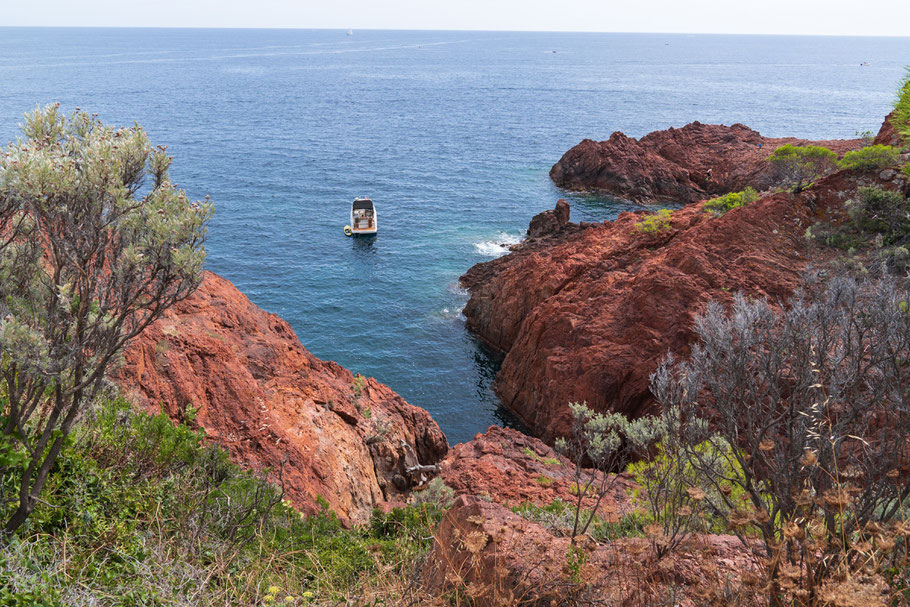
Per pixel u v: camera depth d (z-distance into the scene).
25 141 5.69
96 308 5.91
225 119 160.62
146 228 5.79
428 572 5.82
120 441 8.12
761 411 5.04
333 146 127.19
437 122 160.50
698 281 30.53
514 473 18.23
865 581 3.62
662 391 6.41
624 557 4.80
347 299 53.94
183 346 14.95
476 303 48.53
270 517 8.62
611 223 46.19
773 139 99.00
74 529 6.27
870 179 32.72
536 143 131.88
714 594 3.96
